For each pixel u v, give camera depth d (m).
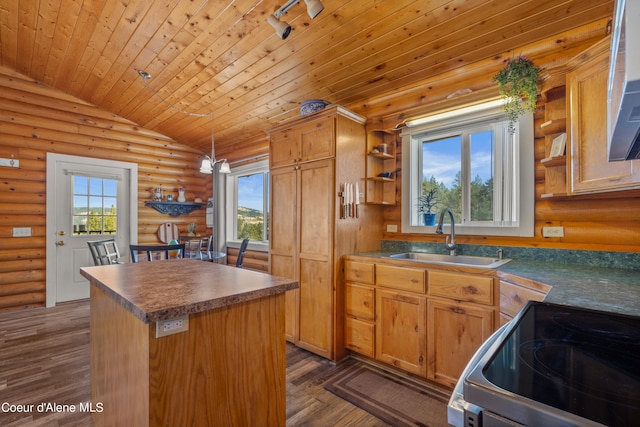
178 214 5.23
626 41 0.49
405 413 1.91
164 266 1.94
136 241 4.76
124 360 1.28
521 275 1.65
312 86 2.95
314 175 2.74
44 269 4.01
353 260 2.58
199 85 3.31
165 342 1.09
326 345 2.62
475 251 2.46
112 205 4.61
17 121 3.82
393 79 2.66
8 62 3.65
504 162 2.41
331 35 2.25
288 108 3.47
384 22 2.07
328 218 2.62
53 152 4.07
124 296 1.19
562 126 1.93
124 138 4.66
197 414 1.16
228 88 3.25
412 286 2.21
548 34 1.98
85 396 2.09
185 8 2.27
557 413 0.49
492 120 2.47
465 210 2.63
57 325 3.39
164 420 1.08
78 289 4.30
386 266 2.36
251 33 2.39
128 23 2.56
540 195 2.18
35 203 3.95
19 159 3.84
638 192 1.83
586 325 0.88
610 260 1.89
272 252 3.12
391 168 3.01
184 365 1.13
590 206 1.99
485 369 0.64
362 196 2.83
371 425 1.80
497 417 0.55
